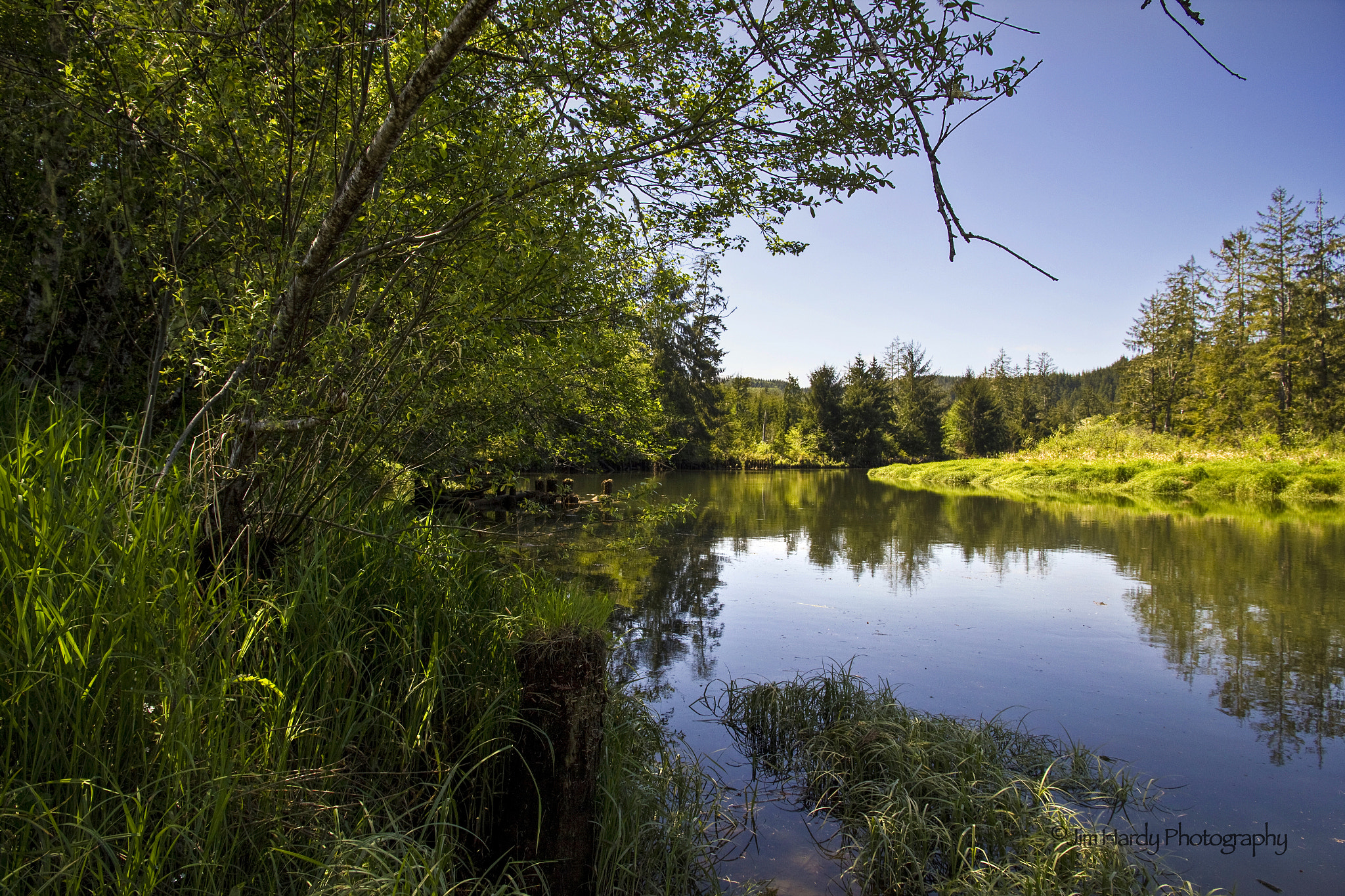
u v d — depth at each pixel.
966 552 10.27
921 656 5.27
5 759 1.62
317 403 2.68
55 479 2.05
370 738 2.45
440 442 3.69
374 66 2.77
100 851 1.70
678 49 2.62
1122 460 27.70
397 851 2.05
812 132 2.51
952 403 63.34
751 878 2.68
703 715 4.12
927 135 1.73
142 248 3.01
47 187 3.21
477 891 2.20
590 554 8.68
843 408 50.00
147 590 1.97
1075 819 2.80
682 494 20.72
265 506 2.83
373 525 3.21
